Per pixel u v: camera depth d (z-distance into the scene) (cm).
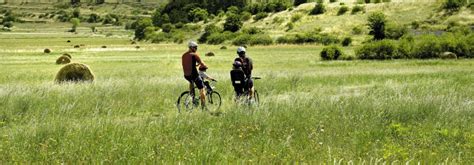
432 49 5197
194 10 17500
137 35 14575
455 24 9044
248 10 14675
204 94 1242
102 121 990
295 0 14450
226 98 1570
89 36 16162
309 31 10581
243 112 1106
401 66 4075
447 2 9844
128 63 4894
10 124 1073
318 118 1066
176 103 1334
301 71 3294
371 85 2097
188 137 890
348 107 1186
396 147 812
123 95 1470
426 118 1094
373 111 1145
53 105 1266
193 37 12875
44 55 6438
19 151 760
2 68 4128
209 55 6331
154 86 1703
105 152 756
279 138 884
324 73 2902
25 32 18475
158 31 15200
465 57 5172
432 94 1572
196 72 1242
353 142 845
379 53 5288
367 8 11188
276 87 1903
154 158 726
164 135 896
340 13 11375
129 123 1025
